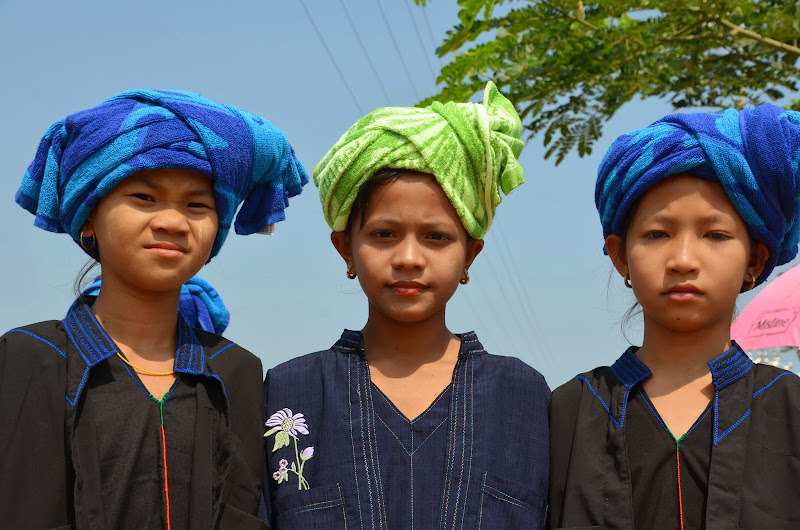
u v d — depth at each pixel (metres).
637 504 3.00
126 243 2.97
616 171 3.14
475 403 3.25
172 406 3.03
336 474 3.14
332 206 3.33
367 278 3.24
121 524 2.88
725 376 3.06
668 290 3.04
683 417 3.04
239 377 3.18
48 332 2.99
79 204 3.01
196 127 2.99
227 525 3.01
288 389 3.30
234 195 3.12
